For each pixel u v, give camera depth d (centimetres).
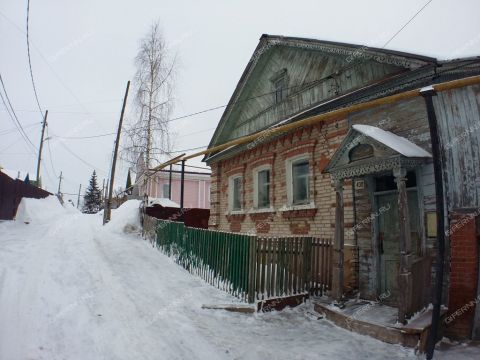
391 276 654
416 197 621
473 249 525
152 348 447
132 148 2123
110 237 1500
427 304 560
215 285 792
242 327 557
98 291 679
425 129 614
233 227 1293
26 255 952
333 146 827
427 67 601
